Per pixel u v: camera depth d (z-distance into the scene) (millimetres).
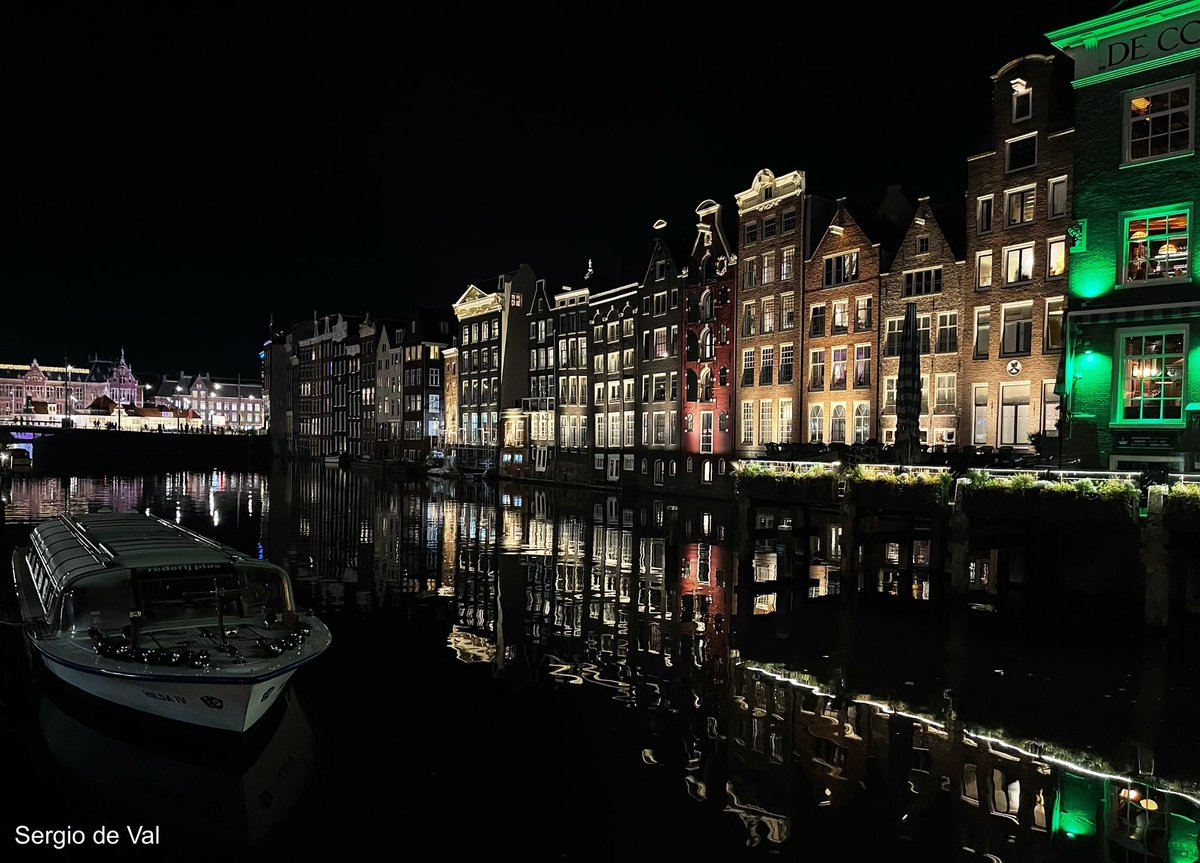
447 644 20188
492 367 84812
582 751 13695
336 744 14125
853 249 44312
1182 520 18062
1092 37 23828
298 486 73938
